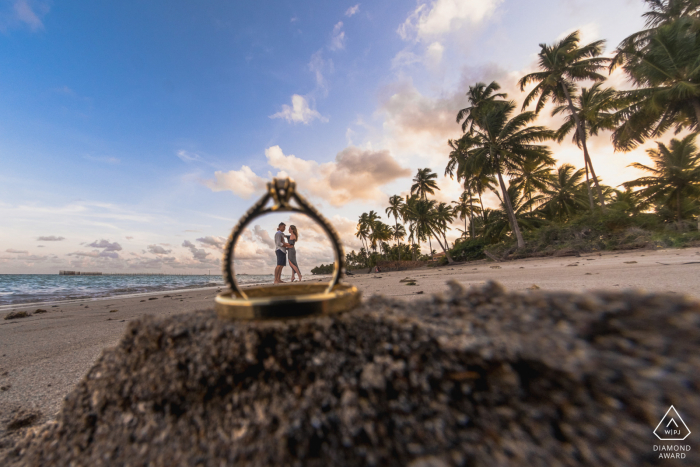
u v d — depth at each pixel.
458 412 0.60
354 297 0.86
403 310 0.80
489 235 32.44
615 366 0.53
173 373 0.80
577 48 22.66
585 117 23.09
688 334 0.52
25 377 2.04
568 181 31.28
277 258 8.02
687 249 12.00
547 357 0.55
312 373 0.71
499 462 0.55
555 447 0.53
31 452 0.92
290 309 0.76
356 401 0.65
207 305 5.61
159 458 0.73
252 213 0.86
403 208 42.44
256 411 0.71
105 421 0.86
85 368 2.19
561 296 0.64
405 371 0.65
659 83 18.09
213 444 0.71
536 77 23.83
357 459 0.61
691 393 0.49
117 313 5.21
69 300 9.32
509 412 0.57
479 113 28.48
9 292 13.70
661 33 17.62
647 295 0.57
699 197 22.06
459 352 0.62
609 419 0.52
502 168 26.02
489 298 0.73
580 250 17.50
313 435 0.64
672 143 22.61
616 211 20.06
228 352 0.75
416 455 0.59
